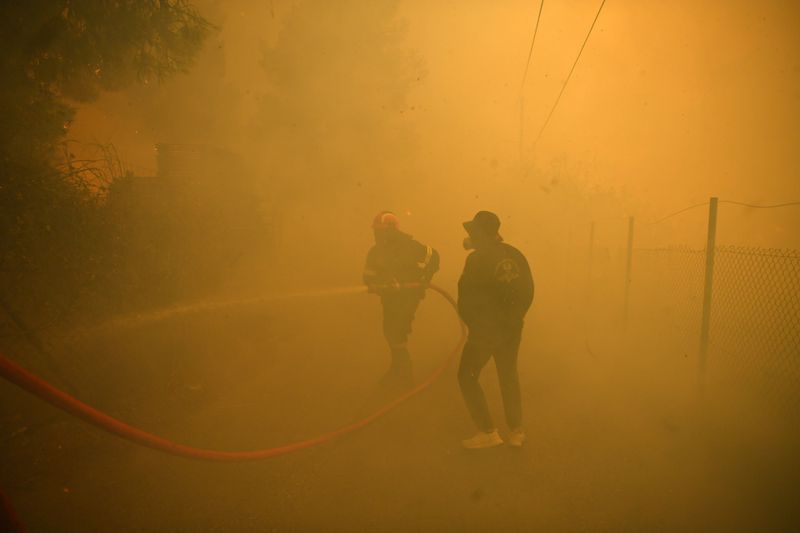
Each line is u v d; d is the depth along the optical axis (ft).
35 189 15.23
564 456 13.23
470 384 13.37
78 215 16.16
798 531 10.07
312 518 10.52
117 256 17.20
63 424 13.91
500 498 11.28
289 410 16.44
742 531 10.11
